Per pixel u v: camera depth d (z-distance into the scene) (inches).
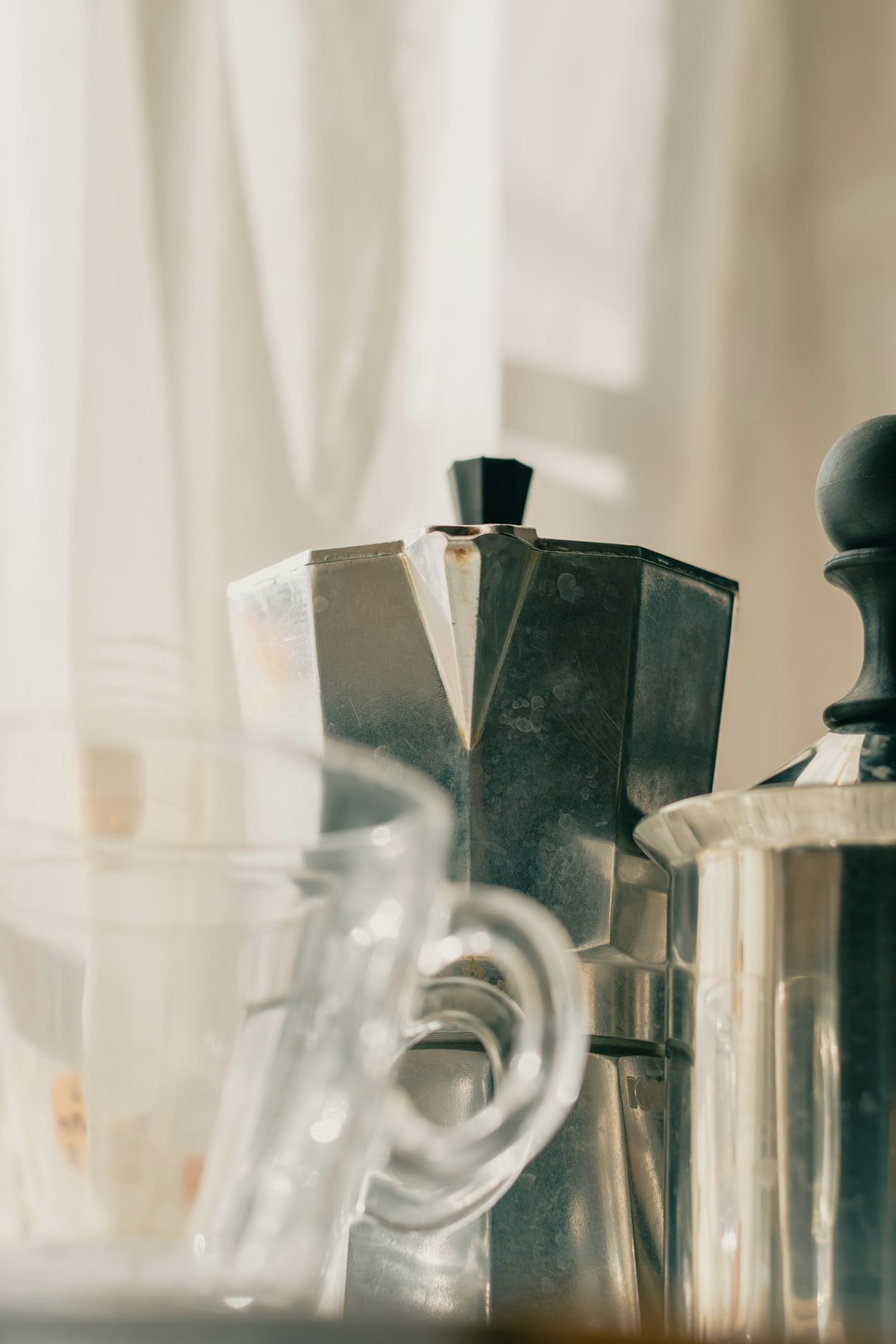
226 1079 16.8
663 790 21.1
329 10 34.0
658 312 38.8
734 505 39.2
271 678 21.6
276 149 33.1
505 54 38.9
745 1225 18.2
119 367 30.5
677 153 39.7
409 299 33.6
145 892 17.1
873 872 18.2
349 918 16.8
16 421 30.0
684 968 19.3
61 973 17.0
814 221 41.1
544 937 17.5
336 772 17.2
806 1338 17.8
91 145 30.7
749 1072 18.4
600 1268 19.6
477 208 34.4
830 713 20.1
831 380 40.2
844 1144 17.9
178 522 30.5
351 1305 19.4
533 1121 17.4
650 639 21.1
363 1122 16.7
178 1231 16.6
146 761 17.5
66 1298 15.2
